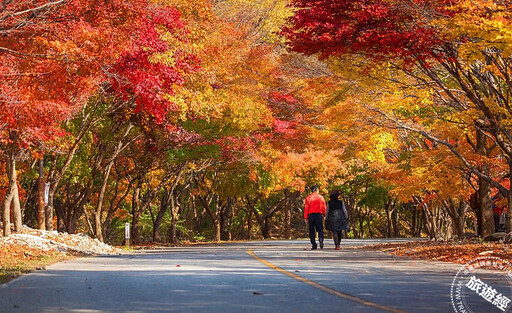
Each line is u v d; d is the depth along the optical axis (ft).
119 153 133.80
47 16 65.82
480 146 94.12
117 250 97.04
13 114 68.03
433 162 96.32
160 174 159.74
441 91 84.84
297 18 69.51
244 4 138.62
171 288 36.22
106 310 28.12
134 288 36.32
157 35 81.56
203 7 100.53
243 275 44.11
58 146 96.32
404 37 64.59
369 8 64.64
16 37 65.16
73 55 66.44
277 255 73.67
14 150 86.63
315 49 70.33
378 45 67.51
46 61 66.59
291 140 159.43
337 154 162.81
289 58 106.63
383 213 280.51
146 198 159.74
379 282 39.68
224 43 114.83
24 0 61.46
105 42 69.56
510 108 76.07
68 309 28.50
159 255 77.36
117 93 88.22
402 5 63.72
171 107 90.74
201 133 130.41
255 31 144.25
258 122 134.62
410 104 84.99
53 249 77.56
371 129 104.27
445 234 176.65
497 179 107.24
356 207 242.17
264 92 136.56
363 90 90.12
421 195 125.70
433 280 41.11
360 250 88.07
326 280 40.83
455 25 61.87
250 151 147.23
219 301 30.76
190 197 222.07
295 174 172.04
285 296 32.55
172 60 81.66
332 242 129.70
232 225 246.27
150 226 208.54
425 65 71.56
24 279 42.39
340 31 66.64
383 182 120.47
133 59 80.07
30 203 157.89
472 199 106.42
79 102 80.59
